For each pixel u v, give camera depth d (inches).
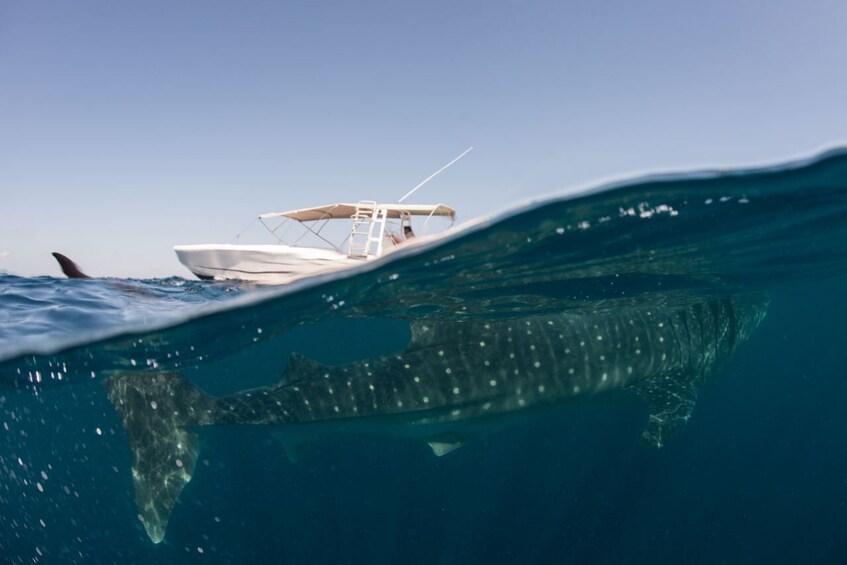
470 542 460.1
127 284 428.8
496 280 335.0
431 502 564.7
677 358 363.3
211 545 514.3
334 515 555.5
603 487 569.6
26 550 473.7
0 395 409.4
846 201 261.3
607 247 289.7
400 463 721.0
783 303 884.0
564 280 344.2
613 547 454.3
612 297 404.5
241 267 448.8
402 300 377.7
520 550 439.5
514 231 254.2
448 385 304.7
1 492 514.3
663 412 326.3
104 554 581.9
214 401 301.1
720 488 677.9
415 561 434.6
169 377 304.2
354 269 290.7
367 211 422.6
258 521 561.6
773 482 730.8
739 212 259.0
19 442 635.5
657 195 226.5
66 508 682.2
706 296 458.3
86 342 292.5
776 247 343.0
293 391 300.4
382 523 521.3
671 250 307.7
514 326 321.7
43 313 316.5
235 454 844.0
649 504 546.6
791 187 231.6
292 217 449.4
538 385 316.2
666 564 442.3
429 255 278.2
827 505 608.7
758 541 506.6
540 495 576.1
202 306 300.5
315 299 335.3
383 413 299.9
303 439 314.0
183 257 468.8
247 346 433.4
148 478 277.4
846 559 467.2
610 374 334.0
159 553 506.0
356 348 1269.7
